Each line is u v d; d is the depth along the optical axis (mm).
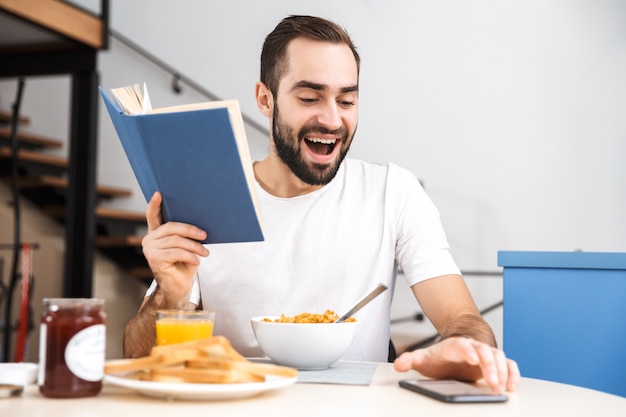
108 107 1094
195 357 905
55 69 3814
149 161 1074
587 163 4262
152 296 1283
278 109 1485
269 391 948
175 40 4992
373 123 4641
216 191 1079
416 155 4559
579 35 4301
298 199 1568
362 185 1611
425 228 1550
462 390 934
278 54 1475
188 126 1010
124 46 5082
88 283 3729
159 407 832
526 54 4387
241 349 1524
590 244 4238
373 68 4652
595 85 4266
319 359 1120
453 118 4504
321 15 4742
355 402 887
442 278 1474
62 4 3457
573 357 1543
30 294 4066
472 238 4438
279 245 1544
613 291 1516
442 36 4539
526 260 1579
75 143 3785
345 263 1540
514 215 4371
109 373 941
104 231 4684
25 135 4824
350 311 1157
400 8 4617
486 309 4246
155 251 1162
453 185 4488
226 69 4902
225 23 4918
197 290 1546
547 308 1566
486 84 4449
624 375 1505
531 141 4355
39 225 4738
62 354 872
